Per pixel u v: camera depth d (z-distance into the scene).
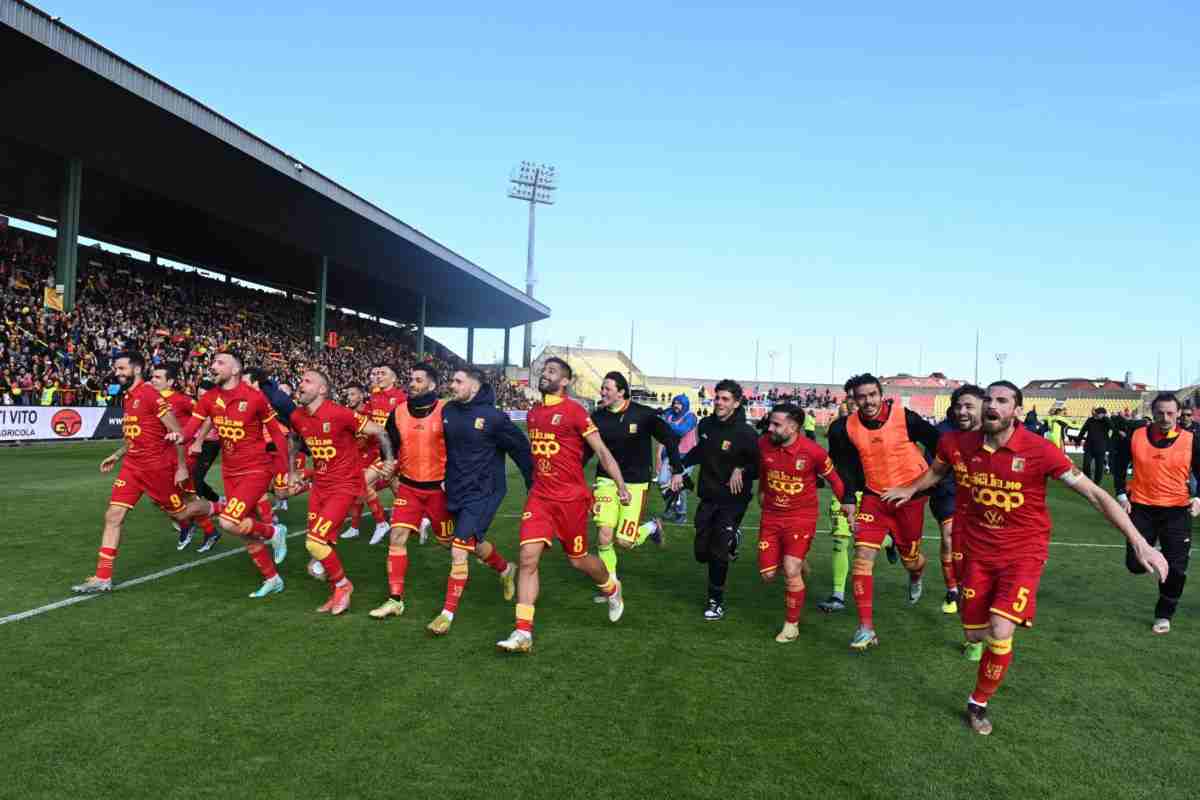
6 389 19.59
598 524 6.26
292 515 9.84
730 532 5.69
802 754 3.50
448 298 56.41
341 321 52.25
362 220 34.50
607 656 4.80
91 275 31.34
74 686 4.05
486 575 7.04
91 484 11.88
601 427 6.19
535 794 3.07
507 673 4.44
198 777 3.13
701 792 3.13
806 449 5.27
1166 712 4.12
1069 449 29.20
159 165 26.33
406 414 5.53
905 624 5.79
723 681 4.42
